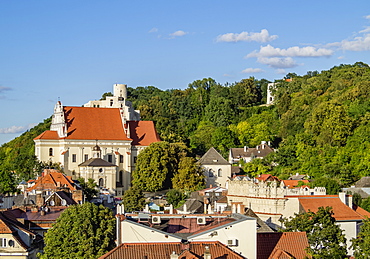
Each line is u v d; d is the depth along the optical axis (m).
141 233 75.75
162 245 73.31
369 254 91.56
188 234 78.00
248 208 118.88
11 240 102.62
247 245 75.94
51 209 130.38
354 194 170.25
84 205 106.12
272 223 123.06
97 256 99.38
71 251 100.56
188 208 156.38
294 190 136.00
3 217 112.94
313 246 93.44
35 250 108.31
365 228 97.25
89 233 101.81
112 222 104.56
